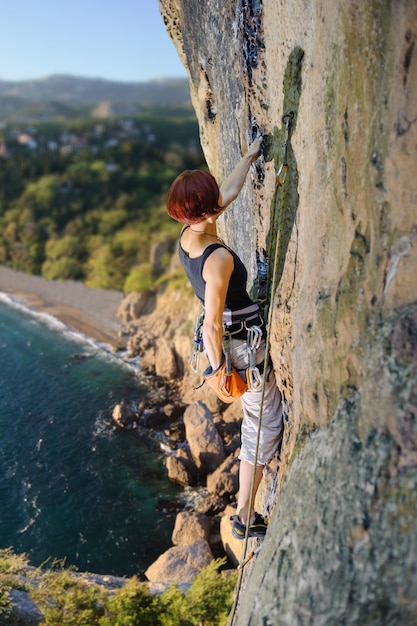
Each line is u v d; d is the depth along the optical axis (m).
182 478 22.36
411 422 2.72
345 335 3.35
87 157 87.56
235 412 26.64
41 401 30.45
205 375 4.20
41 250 56.88
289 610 3.03
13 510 21.41
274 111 4.65
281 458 4.68
